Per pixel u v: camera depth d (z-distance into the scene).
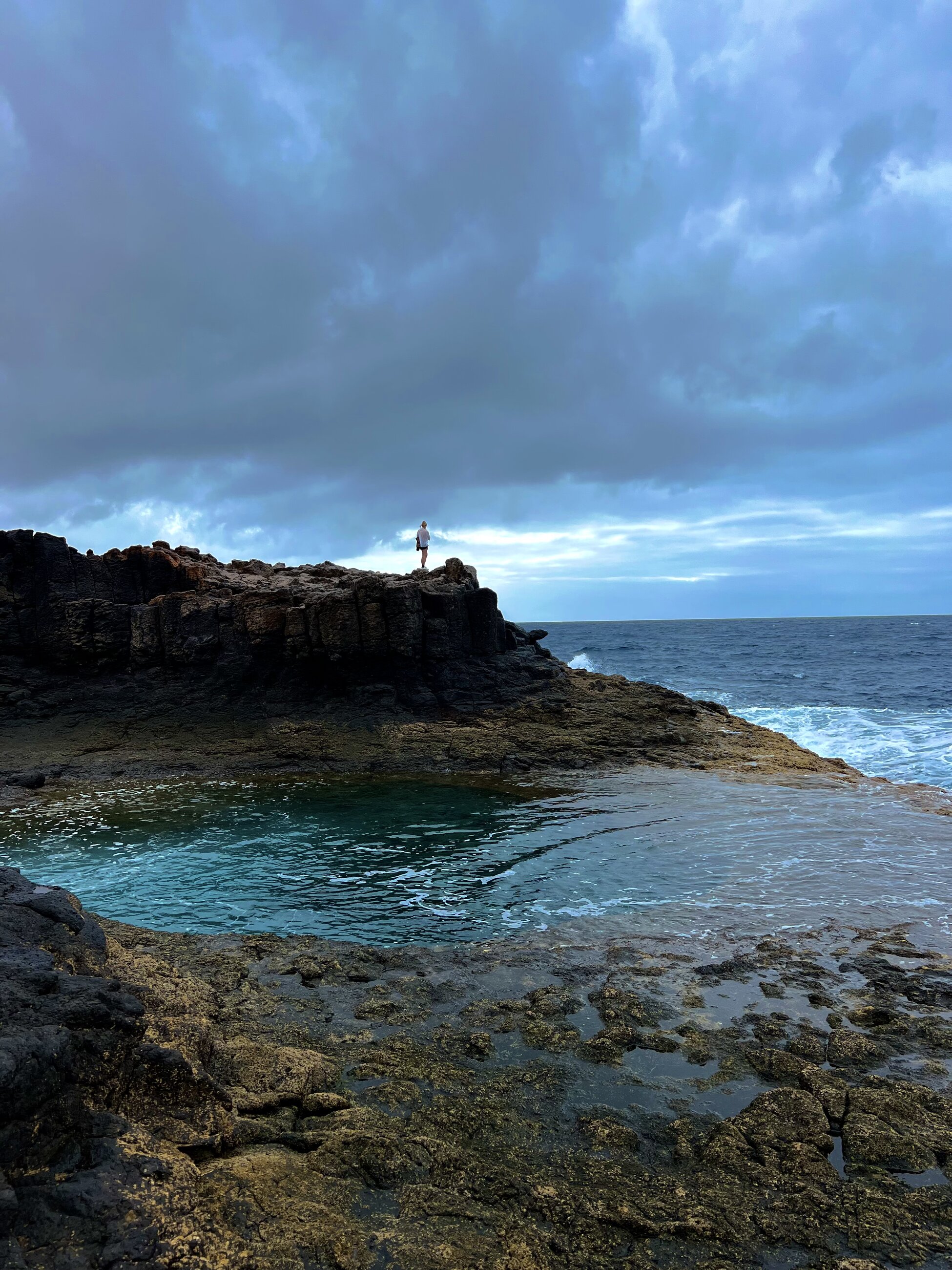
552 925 8.74
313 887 10.23
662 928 8.61
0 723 20.77
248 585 25.50
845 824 13.34
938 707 33.50
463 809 14.71
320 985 7.04
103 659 22.41
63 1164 3.46
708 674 51.09
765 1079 5.38
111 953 6.23
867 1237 3.83
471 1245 3.62
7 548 22.73
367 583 21.58
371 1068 5.40
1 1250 2.92
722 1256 3.68
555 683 23.52
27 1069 3.47
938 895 9.64
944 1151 4.52
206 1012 6.09
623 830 13.02
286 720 21.45
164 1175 3.58
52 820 14.07
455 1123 4.74
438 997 6.75
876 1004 6.56
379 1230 3.68
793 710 32.31
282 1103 4.88
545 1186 4.13
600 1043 5.80
